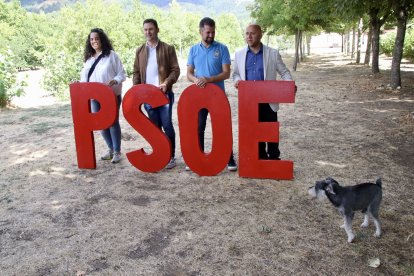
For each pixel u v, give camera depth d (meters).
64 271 3.07
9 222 3.91
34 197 4.53
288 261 3.11
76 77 13.01
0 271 3.09
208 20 4.67
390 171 4.99
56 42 25.91
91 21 24.86
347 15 12.80
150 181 4.93
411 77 14.33
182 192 4.54
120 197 4.45
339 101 10.36
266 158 5.14
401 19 11.50
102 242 3.48
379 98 10.51
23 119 9.14
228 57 4.87
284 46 52.66
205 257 3.21
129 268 3.09
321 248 3.28
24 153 6.32
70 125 8.30
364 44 43.53
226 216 3.91
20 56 27.22
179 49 38.78
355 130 7.14
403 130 6.97
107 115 5.14
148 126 5.01
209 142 6.61
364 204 3.32
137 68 5.27
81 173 5.30
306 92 12.29
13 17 33.94
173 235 3.57
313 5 15.13
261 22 24.36
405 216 3.78
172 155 5.35
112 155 5.89
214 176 5.02
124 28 27.03
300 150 6.00
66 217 3.99
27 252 3.35
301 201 4.20
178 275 2.98
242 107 4.68
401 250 3.21
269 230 3.59
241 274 2.97
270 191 4.49
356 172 4.98
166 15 40.00
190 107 4.79
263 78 4.70
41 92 14.26
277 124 4.65
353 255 3.17
